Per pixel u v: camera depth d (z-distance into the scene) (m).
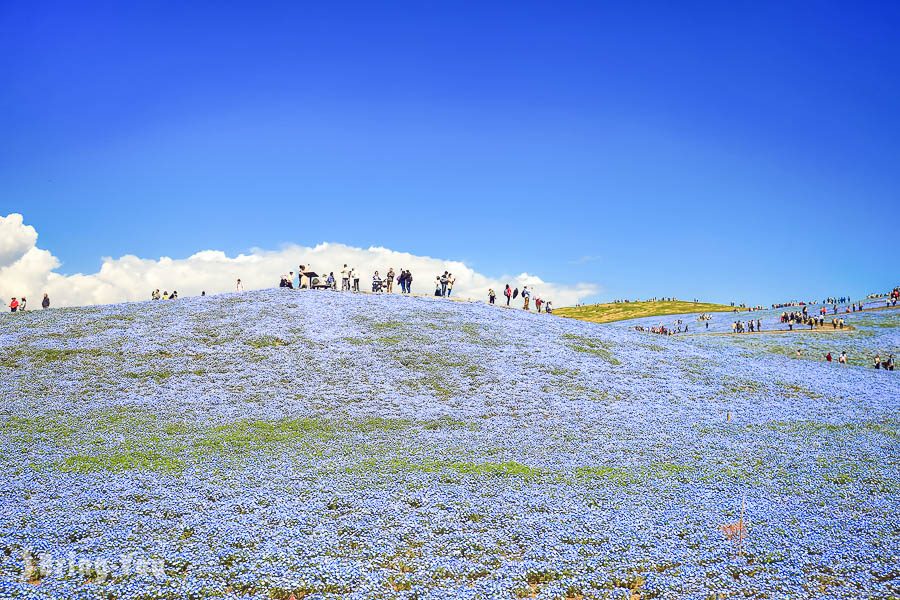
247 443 24.69
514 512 18.17
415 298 57.19
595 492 20.17
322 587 13.62
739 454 25.23
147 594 13.07
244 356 37.44
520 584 14.09
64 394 30.20
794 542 16.50
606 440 26.83
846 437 28.56
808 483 21.62
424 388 33.81
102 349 37.22
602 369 39.66
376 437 26.19
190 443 24.38
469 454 24.12
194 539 15.61
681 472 22.64
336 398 31.55
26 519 16.41
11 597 12.44
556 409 31.48
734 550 15.95
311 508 17.94
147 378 33.22
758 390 38.19
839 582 14.55
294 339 40.69
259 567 14.34
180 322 43.62
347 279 61.91
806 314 90.38
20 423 25.97
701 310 130.75
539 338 46.09
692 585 14.17
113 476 20.23
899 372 52.75
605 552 15.70
